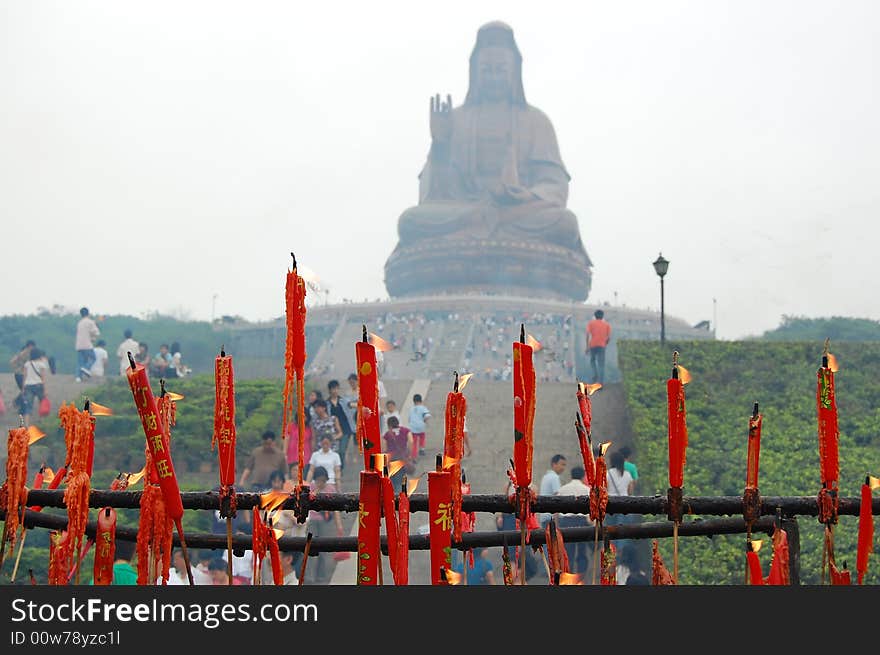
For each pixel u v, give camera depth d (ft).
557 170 237.04
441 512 12.15
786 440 71.36
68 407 13.05
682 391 13.11
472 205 229.45
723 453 68.74
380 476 12.04
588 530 13.99
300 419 13.03
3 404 84.48
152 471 13.07
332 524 52.21
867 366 88.38
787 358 89.86
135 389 12.43
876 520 51.44
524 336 12.76
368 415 12.14
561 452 80.28
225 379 13.32
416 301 211.61
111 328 191.31
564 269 227.81
